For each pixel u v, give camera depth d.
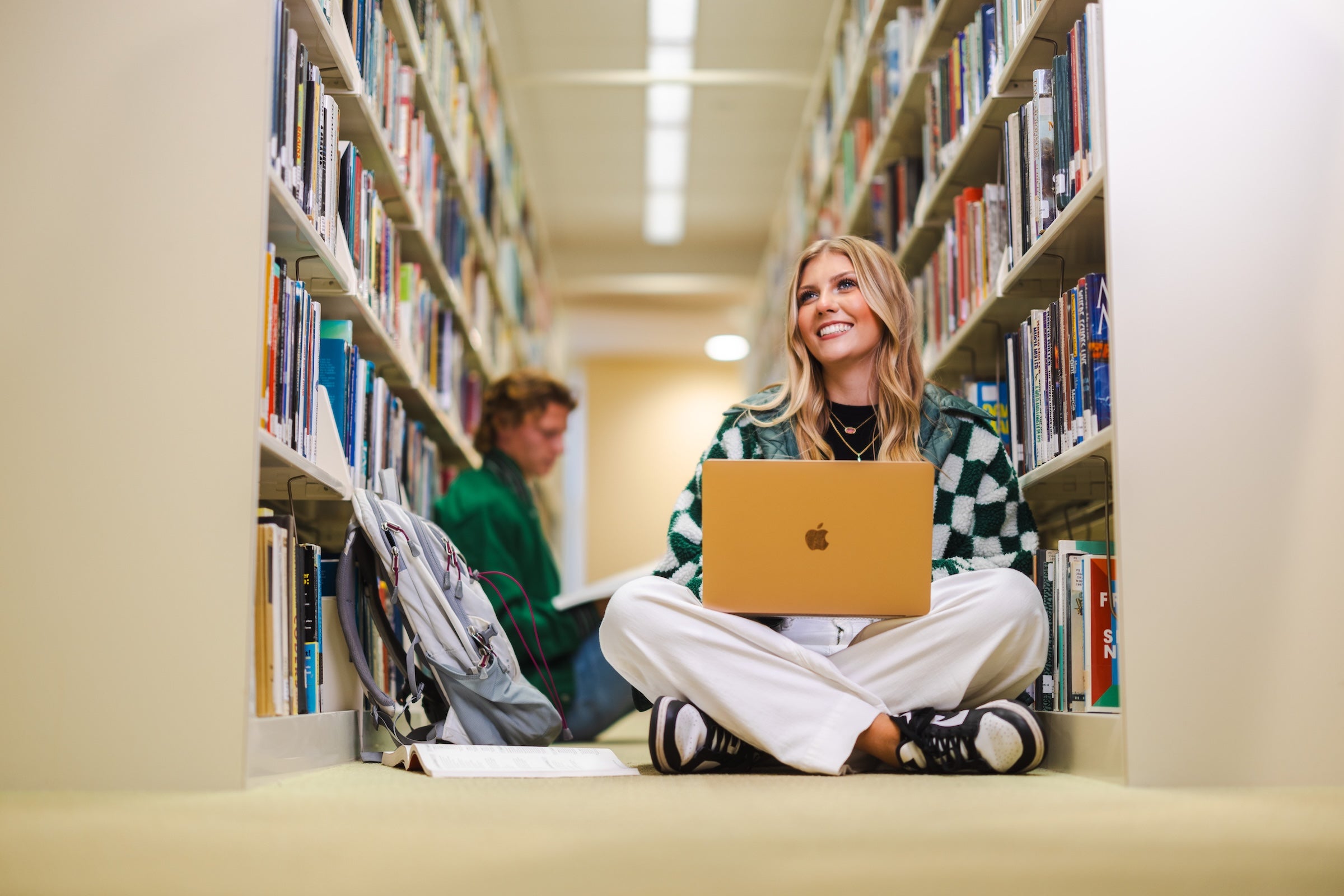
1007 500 2.11
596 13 4.96
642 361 9.27
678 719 1.81
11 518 1.61
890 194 3.47
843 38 4.32
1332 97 1.72
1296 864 0.97
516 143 5.37
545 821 1.22
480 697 2.21
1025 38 2.20
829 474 1.76
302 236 2.04
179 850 1.04
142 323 1.65
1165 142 1.71
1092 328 1.90
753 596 1.77
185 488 1.62
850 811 1.29
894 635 1.88
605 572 8.97
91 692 1.57
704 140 6.03
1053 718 1.92
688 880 0.90
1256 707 1.59
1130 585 1.61
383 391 2.82
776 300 6.17
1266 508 1.64
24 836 1.13
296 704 1.89
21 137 1.69
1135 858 0.99
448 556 2.26
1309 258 1.69
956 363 2.99
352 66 2.38
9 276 1.66
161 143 1.69
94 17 1.72
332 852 1.03
